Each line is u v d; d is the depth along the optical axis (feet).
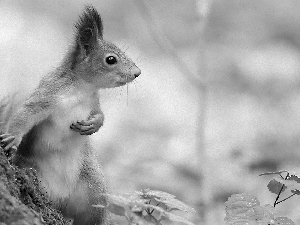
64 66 23.54
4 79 53.31
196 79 43.68
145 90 63.36
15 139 21.86
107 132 52.70
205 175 40.42
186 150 46.03
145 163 42.63
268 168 44.47
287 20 81.35
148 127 55.11
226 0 82.48
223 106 60.85
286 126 54.70
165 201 19.03
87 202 23.82
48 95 22.65
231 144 48.85
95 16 24.71
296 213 35.53
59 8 77.10
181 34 76.64
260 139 50.78
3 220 16.93
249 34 79.25
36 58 60.64
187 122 56.49
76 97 23.09
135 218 18.65
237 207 19.29
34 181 20.06
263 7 83.25
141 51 74.38
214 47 74.69
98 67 23.93
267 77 67.72
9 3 74.74
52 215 20.42
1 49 61.82
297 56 73.00
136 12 80.84
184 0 80.53
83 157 23.65
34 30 69.26
